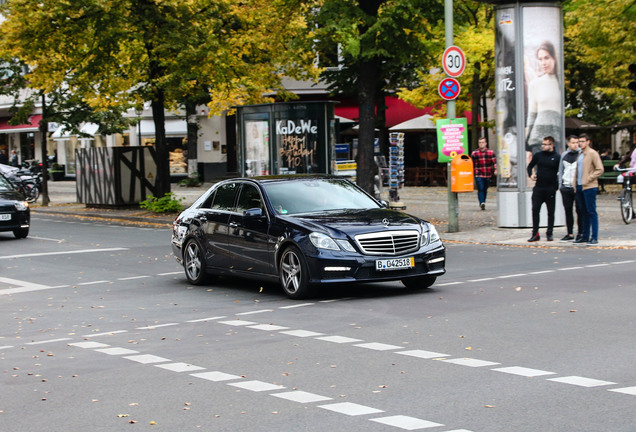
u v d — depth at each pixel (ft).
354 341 40.45
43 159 164.86
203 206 64.90
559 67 93.56
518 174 94.27
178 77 124.98
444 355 36.40
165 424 27.66
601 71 161.99
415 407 28.35
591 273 60.85
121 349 41.50
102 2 120.67
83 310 55.36
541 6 92.43
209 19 126.52
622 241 79.82
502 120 94.63
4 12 128.26
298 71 139.54
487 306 48.73
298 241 53.93
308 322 46.39
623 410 26.99
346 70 126.00
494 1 93.20
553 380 31.19
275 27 131.34
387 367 34.63
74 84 137.18
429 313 47.26
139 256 84.89
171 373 35.40
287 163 119.14
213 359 37.91
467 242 86.63
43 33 128.67
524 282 57.82
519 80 93.04
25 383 34.81
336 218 55.36
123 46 131.44
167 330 46.39
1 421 28.91
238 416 28.19
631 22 138.82
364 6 105.70
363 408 28.48
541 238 85.20
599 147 194.59
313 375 33.78
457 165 93.61
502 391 29.96
